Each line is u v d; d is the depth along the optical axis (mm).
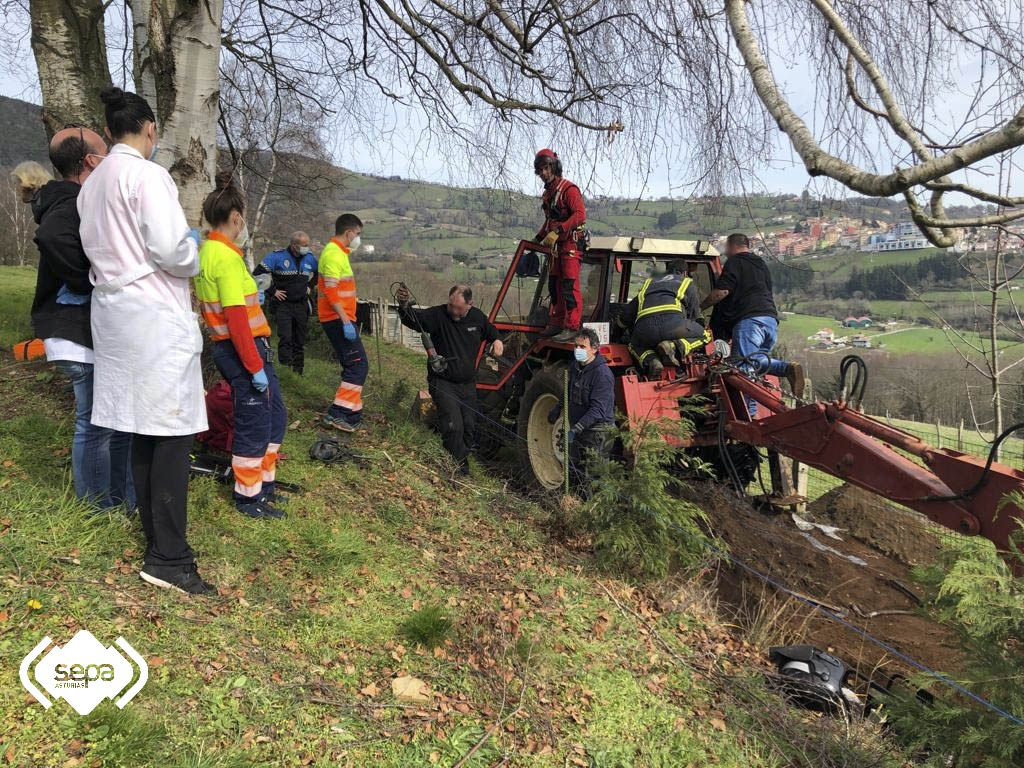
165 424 2975
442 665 3234
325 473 5098
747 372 5477
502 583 4195
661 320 5777
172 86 4703
